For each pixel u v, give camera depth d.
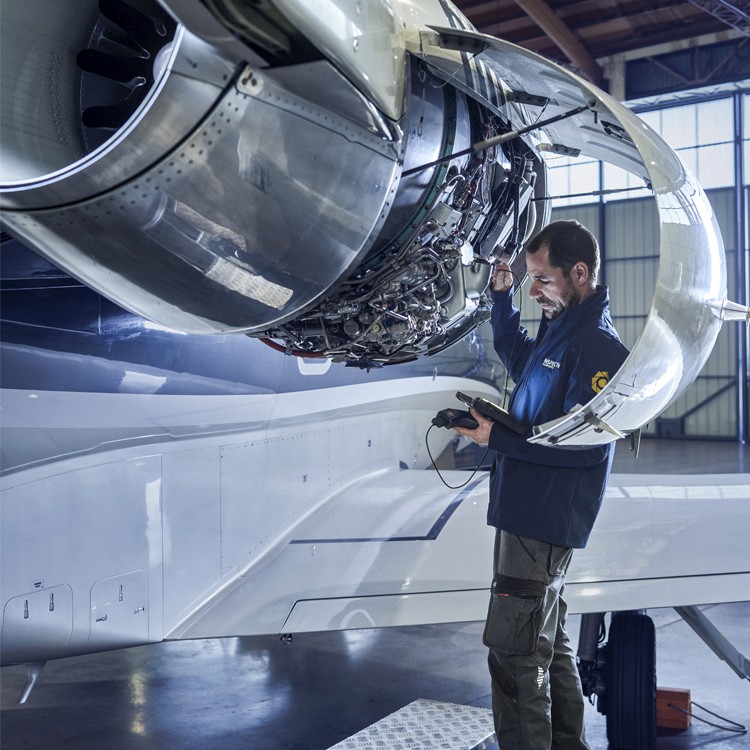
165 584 2.97
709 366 19.03
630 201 19.06
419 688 4.52
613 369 2.23
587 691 3.64
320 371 3.58
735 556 3.48
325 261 1.89
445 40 1.89
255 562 3.29
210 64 1.58
